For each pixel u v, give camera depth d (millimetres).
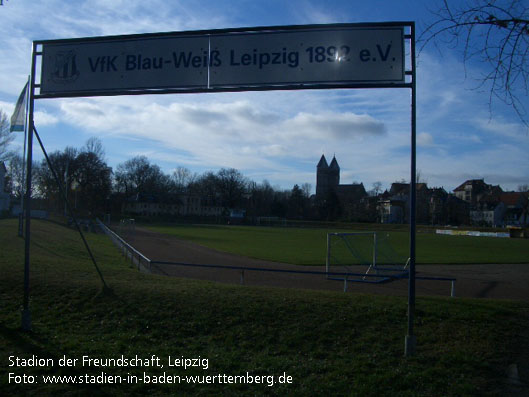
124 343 6711
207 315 7855
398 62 6289
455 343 6719
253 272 19438
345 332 7188
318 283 16656
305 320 7633
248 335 7121
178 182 156250
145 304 8344
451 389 5262
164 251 30750
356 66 6367
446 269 23438
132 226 47125
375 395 5121
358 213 114250
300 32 6512
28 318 7117
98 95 7094
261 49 6617
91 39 7090
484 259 29578
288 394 5152
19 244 21094
